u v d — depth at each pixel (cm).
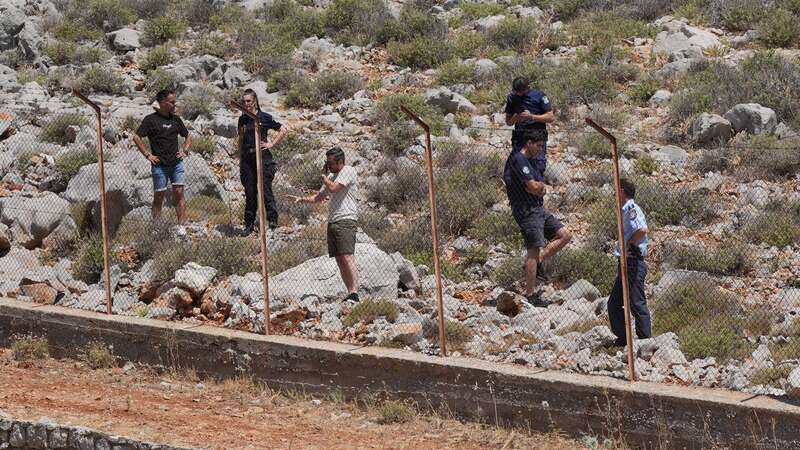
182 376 3556
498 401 3075
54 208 4641
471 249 4253
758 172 4788
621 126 5594
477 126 5688
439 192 4691
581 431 2972
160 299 3931
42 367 3694
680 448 2850
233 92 6519
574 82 6028
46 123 5822
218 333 3500
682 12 7175
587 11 7475
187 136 4603
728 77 5800
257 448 2952
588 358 3184
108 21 8025
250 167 4522
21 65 7494
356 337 3456
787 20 6575
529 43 6956
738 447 2788
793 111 5416
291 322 3569
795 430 2720
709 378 3081
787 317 3503
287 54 7100
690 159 5078
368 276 3791
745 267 3997
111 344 3688
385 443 3003
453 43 6975
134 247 4453
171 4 8294
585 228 4406
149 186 4762
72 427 3038
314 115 6153
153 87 6750
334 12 7688
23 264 4388
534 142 3703
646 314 3331
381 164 5159
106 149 5375
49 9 8262
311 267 3853
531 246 3722
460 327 3450
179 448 2905
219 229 4588
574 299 3678
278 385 3406
